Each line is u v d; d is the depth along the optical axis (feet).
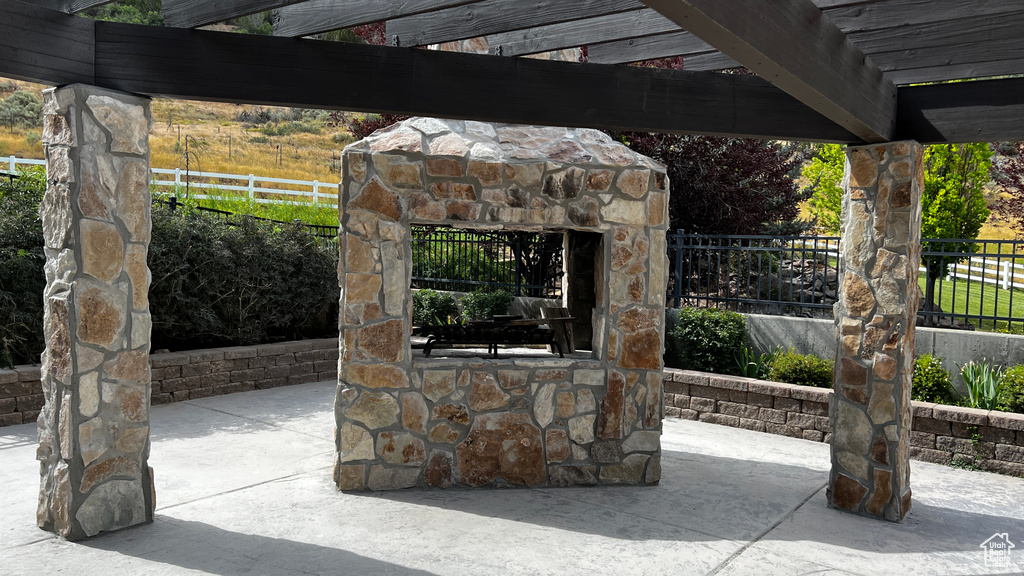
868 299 15.66
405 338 16.39
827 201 44.88
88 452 12.91
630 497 16.62
